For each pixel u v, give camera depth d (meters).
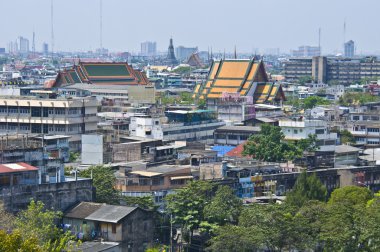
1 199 199.88
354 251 197.88
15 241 135.88
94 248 195.75
